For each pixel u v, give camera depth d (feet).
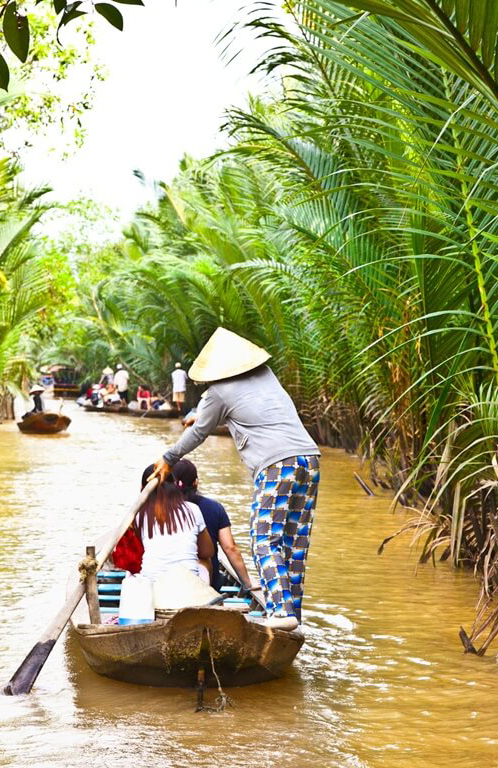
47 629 17.99
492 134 21.04
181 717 16.15
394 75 18.89
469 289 22.91
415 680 18.37
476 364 25.39
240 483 49.90
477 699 17.24
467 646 20.27
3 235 73.26
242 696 17.34
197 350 107.55
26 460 60.70
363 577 27.58
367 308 37.22
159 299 108.47
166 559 19.04
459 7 11.04
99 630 17.28
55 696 17.21
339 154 33.17
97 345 166.61
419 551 31.48
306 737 15.26
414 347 31.53
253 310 84.43
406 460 38.11
